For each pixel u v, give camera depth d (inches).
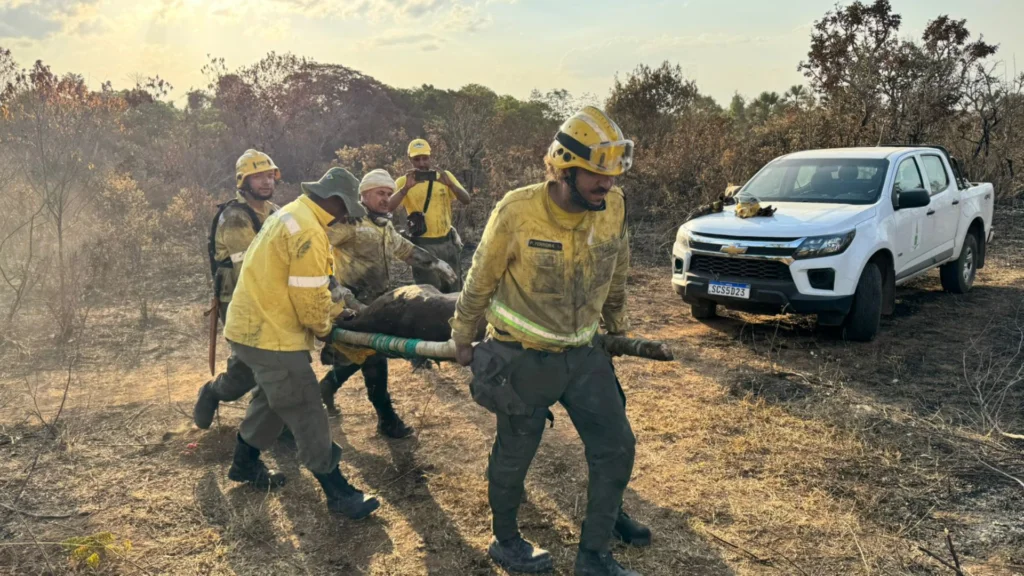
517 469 123.4
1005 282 375.2
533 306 111.8
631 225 507.2
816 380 226.1
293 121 737.0
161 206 513.7
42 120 325.1
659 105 771.4
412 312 149.5
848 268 252.5
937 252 318.3
